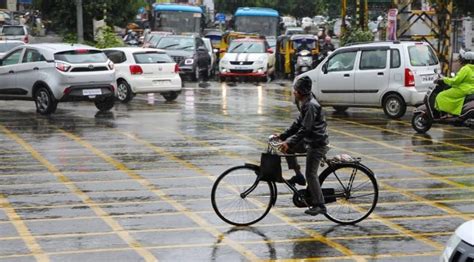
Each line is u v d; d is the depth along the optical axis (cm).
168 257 1210
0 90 3020
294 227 1391
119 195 1625
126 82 3388
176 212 1488
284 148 1368
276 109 3192
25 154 2102
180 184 1730
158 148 2197
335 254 1232
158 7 6053
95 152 2131
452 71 4275
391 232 1362
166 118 2866
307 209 1452
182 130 2548
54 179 1783
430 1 4291
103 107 3069
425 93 2850
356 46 2962
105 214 1472
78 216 1457
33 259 1197
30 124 2684
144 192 1653
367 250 1253
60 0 4997
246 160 2014
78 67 2911
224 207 1398
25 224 1401
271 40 6012
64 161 2000
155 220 1430
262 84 4741
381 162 2019
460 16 5178
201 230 1366
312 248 1265
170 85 3481
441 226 1403
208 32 6944
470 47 5269
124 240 1302
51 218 1441
